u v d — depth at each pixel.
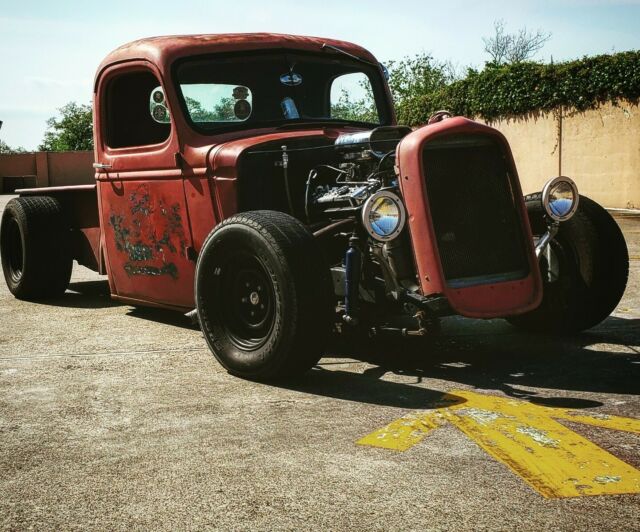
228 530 2.31
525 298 3.97
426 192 3.76
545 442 2.96
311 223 4.36
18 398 3.71
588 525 2.29
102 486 2.65
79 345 4.80
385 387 3.75
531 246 4.00
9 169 38.28
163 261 4.97
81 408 3.53
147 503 2.51
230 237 3.88
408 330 3.85
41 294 6.44
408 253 3.88
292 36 5.28
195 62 4.85
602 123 14.48
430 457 2.83
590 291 4.50
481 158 3.93
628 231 10.57
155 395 3.71
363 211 3.60
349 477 2.66
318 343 3.72
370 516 2.37
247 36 5.11
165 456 2.91
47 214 6.27
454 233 3.85
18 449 3.03
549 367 4.05
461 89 17.53
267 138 4.47
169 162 4.76
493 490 2.54
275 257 3.68
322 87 5.21
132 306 6.19
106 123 5.27
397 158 3.83
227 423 3.27
